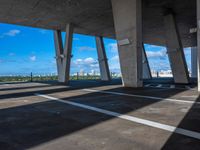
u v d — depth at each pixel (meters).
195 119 4.35
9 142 3.08
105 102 6.96
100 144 2.96
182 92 9.48
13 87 14.52
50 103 6.91
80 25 20.55
